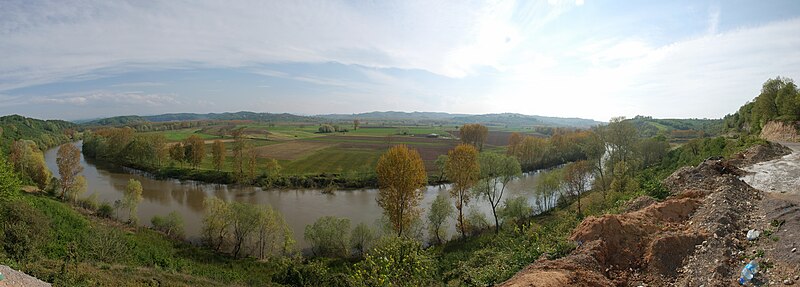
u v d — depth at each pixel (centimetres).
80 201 4906
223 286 2566
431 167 8500
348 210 5300
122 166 8562
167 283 2330
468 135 10312
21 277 1695
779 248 1242
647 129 10138
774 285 1091
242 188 6781
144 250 3212
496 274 1681
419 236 4028
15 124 11694
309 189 6744
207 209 3784
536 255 1647
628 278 1343
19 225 2434
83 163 8912
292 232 4038
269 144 12144
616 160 4900
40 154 6272
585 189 5456
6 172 3494
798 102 4997
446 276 2078
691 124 15138
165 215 4791
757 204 1689
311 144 12288
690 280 1241
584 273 1309
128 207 4416
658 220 1666
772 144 3625
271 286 2673
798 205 1517
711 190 1961
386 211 3909
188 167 8075
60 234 3111
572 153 9000
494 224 4509
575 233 1655
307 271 2769
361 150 11000
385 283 1433
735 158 3138
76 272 2056
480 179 4447
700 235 1425
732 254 1303
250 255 3612
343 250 3644
